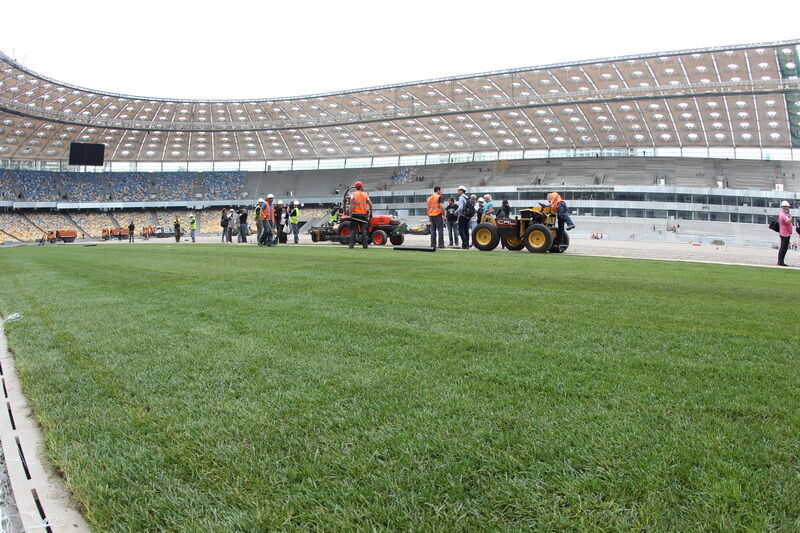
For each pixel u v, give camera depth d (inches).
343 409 80.4
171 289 228.2
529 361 104.7
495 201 2018.9
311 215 2253.9
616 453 63.9
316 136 2194.9
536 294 199.6
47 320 162.6
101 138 2081.7
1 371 110.5
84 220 2098.9
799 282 265.7
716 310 165.5
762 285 245.0
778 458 62.2
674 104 1593.3
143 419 78.7
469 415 76.8
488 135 2062.0
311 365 104.3
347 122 1930.4
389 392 87.4
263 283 241.4
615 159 2097.7
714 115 1654.8
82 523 55.1
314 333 133.6
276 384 93.1
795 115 1593.3
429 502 55.1
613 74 1439.5
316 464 63.6
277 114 1940.2
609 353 111.0
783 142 1835.6
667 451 64.1
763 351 113.0
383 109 1852.9
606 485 57.1
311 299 190.9
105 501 57.8
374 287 222.7
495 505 54.2
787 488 55.5
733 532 48.2
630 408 78.4
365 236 562.9
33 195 2037.4
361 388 89.8
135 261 411.5
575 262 369.7
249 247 671.1
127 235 1806.1
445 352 112.5
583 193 1914.4
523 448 65.7
